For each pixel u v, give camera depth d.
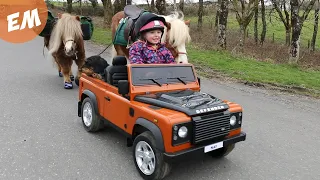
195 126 3.58
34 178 3.89
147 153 3.89
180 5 28.33
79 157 4.50
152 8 27.48
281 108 7.61
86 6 40.22
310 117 6.99
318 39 30.89
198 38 22.59
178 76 4.66
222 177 4.14
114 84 4.71
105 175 4.03
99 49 15.04
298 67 14.37
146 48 4.94
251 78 10.73
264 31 25.66
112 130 5.58
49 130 5.44
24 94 7.46
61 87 8.33
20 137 5.07
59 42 7.49
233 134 4.15
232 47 19.78
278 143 5.43
